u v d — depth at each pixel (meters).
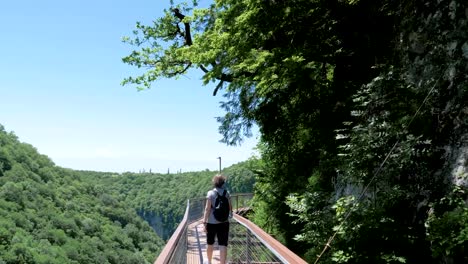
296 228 13.37
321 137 12.77
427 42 9.08
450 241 6.16
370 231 7.29
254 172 16.55
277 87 14.39
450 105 7.87
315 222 8.45
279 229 14.66
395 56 10.32
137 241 151.50
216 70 13.39
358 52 12.22
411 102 8.51
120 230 148.88
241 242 9.67
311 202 8.87
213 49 13.83
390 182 7.95
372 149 7.98
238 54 13.22
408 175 8.05
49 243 108.75
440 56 8.55
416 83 8.99
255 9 12.39
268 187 15.67
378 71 10.85
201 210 25.33
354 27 12.31
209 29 14.72
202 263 9.98
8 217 112.69
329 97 12.98
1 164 145.75
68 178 177.88
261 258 7.39
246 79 14.79
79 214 143.00
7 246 94.75
